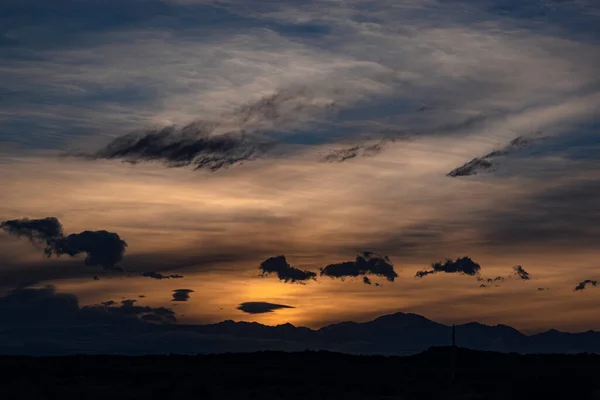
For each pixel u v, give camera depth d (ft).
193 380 222.28
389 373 267.59
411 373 268.21
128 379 229.25
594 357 342.85
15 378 214.69
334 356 345.92
